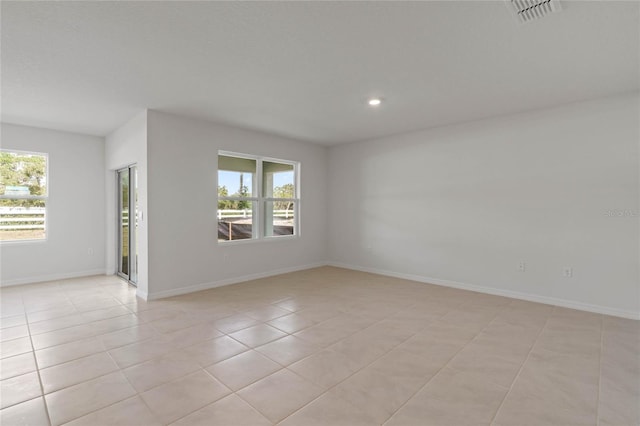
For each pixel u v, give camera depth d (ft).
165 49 8.27
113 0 6.25
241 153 16.51
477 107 12.92
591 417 5.98
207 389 6.89
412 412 6.15
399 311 12.02
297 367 7.84
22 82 10.28
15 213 15.57
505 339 9.50
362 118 14.52
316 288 15.33
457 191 15.44
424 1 6.38
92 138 17.58
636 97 11.14
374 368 7.82
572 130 12.37
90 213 17.54
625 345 9.04
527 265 13.47
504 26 7.27
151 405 6.32
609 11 6.70
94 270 17.75
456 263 15.53
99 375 7.40
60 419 5.89
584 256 12.17
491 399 6.56
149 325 10.44
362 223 19.49
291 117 14.37
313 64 9.18
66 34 7.50
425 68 9.45
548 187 12.93
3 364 7.86
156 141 13.30
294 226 19.79
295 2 6.38
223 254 15.81
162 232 13.51
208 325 10.50
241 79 10.19
